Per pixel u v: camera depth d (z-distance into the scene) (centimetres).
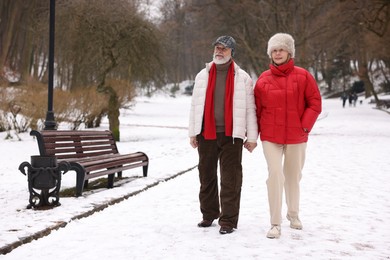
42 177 572
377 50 3900
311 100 464
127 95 2359
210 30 3369
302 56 2606
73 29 1905
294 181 485
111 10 1902
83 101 2136
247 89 477
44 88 2112
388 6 2467
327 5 2839
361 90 7281
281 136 460
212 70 486
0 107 2008
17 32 4847
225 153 479
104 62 1962
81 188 646
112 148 880
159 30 2075
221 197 480
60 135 703
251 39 3288
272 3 2767
